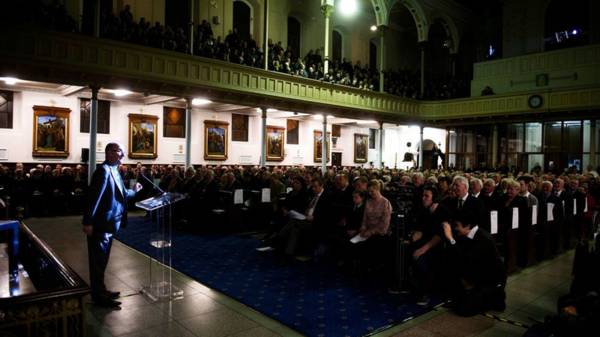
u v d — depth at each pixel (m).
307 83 16.69
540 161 20.53
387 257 6.09
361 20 25.02
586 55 19.28
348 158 26.61
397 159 28.67
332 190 7.78
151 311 4.83
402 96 21.23
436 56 28.78
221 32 18.27
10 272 4.15
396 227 5.85
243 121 20.80
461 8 24.50
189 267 6.75
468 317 4.85
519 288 5.98
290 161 23.03
